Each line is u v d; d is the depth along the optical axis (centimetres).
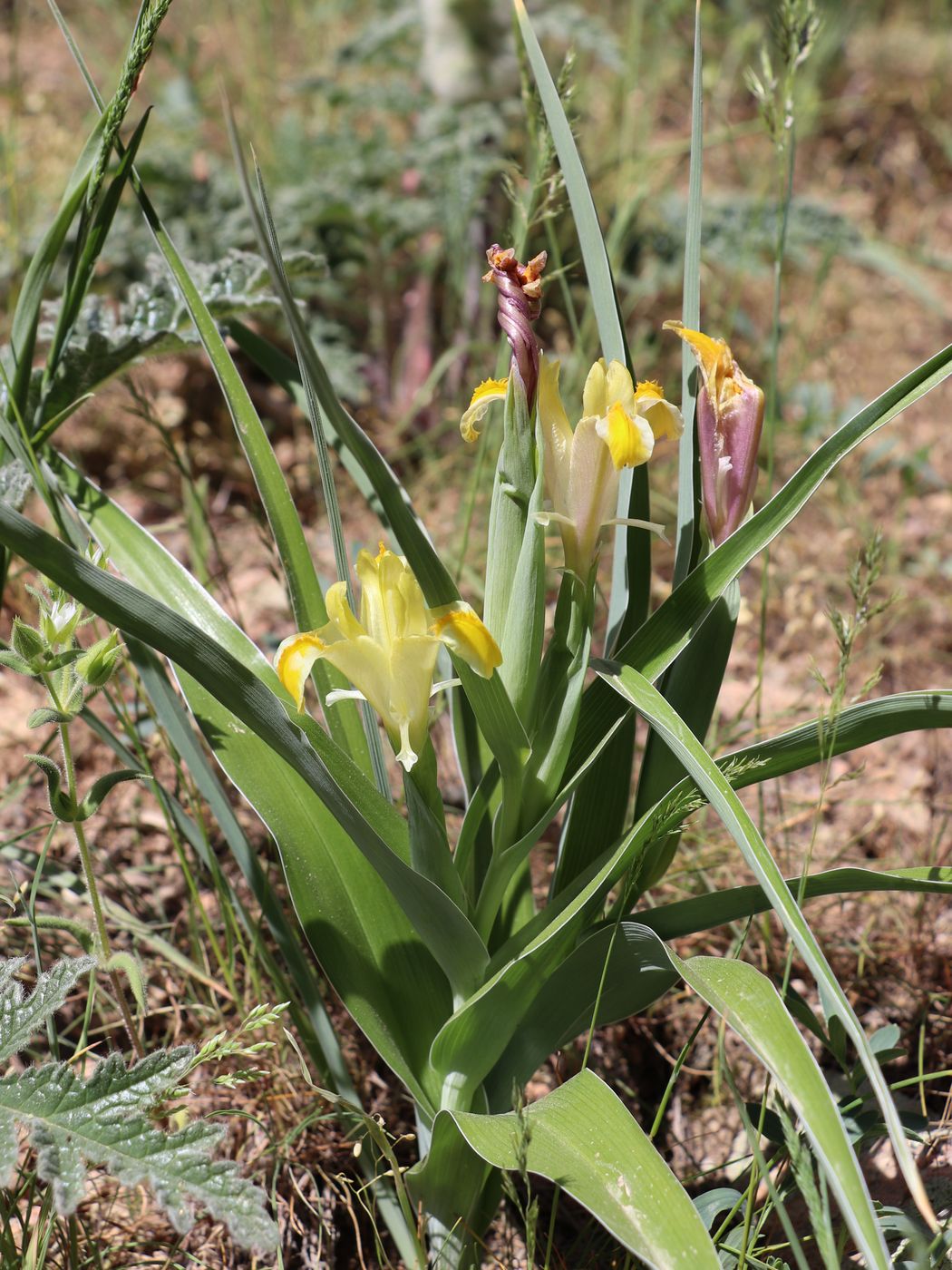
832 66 158
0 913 66
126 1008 56
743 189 142
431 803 52
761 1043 48
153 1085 51
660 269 114
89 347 63
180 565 57
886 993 67
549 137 63
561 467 51
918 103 157
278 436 105
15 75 94
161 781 72
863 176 150
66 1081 51
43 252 58
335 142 112
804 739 53
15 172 100
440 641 49
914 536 100
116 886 69
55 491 59
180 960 63
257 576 91
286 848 56
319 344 101
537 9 114
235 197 104
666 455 105
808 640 89
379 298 112
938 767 80
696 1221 47
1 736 75
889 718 53
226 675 49
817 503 102
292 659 49
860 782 78
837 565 96
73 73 146
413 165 108
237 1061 62
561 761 53
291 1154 60
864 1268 56
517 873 58
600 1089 51
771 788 78
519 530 52
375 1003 56
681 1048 66
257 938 61
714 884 70
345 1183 58
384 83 121
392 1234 58
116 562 57
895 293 132
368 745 58
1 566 62
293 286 100
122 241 98
